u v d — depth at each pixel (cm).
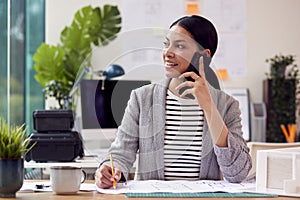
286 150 159
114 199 142
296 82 494
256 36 511
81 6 499
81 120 188
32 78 488
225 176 179
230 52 509
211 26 171
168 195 148
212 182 175
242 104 488
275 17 512
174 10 507
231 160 176
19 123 434
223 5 510
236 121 186
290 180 150
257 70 509
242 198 145
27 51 488
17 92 438
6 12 384
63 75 475
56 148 287
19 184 144
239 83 507
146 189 158
